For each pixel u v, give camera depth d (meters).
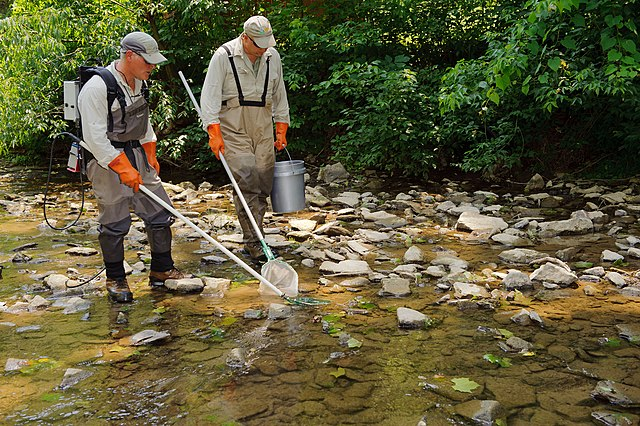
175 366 3.35
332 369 3.27
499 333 3.68
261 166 5.20
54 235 6.35
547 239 5.85
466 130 8.70
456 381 3.11
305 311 4.12
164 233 4.62
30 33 9.55
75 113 4.25
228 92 5.04
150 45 4.13
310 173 10.02
